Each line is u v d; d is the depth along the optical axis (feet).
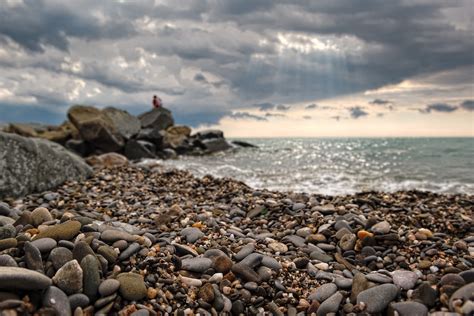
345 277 15.33
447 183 46.29
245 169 60.34
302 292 14.24
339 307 12.90
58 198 27.86
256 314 12.85
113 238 15.19
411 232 20.20
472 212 26.71
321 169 61.16
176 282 13.58
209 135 105.81
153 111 109.09
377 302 12.47
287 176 51.70
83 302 11.43
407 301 12.35
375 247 18.04
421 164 70.13
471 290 11.67
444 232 21.79
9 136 30.14
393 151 108.47
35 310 10.68
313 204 26.53
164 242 16.98
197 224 21.03
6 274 10.57
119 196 29.84
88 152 77.46
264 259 15.67
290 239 19.48
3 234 14.84
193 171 56.29
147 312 11.64
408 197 31.91
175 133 106.73
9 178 28.53
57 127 98.78
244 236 19.93
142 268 13.89
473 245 18.62
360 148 128.06
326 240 19.45
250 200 28.66
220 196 31.19
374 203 27.43
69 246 13.69
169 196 30.17
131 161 73.31
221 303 12.91
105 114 82.43
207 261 15.10
